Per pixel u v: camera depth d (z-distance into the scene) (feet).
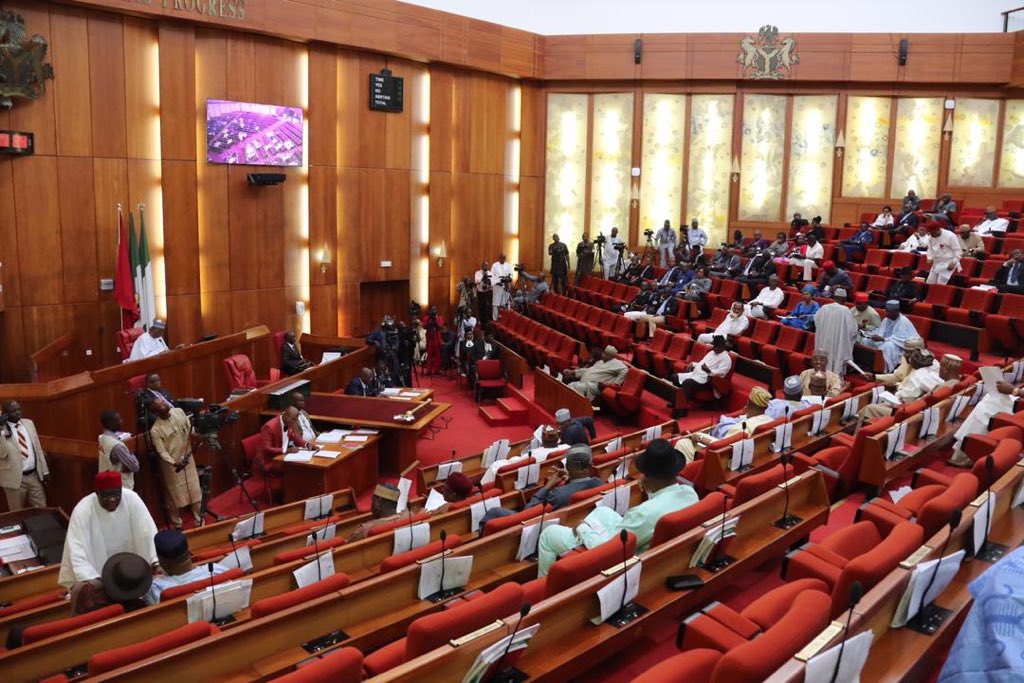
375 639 16.99
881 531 18.17
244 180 62.85
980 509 16.48
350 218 69.87
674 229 83.10
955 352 46.24
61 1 52.29
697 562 18.02
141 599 20.25
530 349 62.54
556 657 14.40
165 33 57.41
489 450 36.35
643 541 18.60
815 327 46.78
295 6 63.16
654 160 82.79
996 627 5.56
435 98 74.59
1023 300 45.83
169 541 21.06
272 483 41.16
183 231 59.72
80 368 55.36
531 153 83.56
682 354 52.49
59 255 53.88
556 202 84.48
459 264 78.48
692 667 11.28
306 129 66.44
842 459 26.91
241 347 55.21
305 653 16.06
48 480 35.19
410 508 28.81
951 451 30.71
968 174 79.77
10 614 21.77
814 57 78.84
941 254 53.93
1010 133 78.84
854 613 12.00
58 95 53.16
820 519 21.50
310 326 68.08
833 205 80.89
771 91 80.53
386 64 70.90
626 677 15.39
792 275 61.62
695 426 41.55
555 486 25.76
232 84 61.41
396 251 73.46
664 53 80.23
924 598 14.11
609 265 78.79
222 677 15.24
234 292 63.05
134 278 55.62
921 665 13.05
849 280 54.29
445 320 77.71
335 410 45.52
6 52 49.42
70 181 54.08
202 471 37.19
